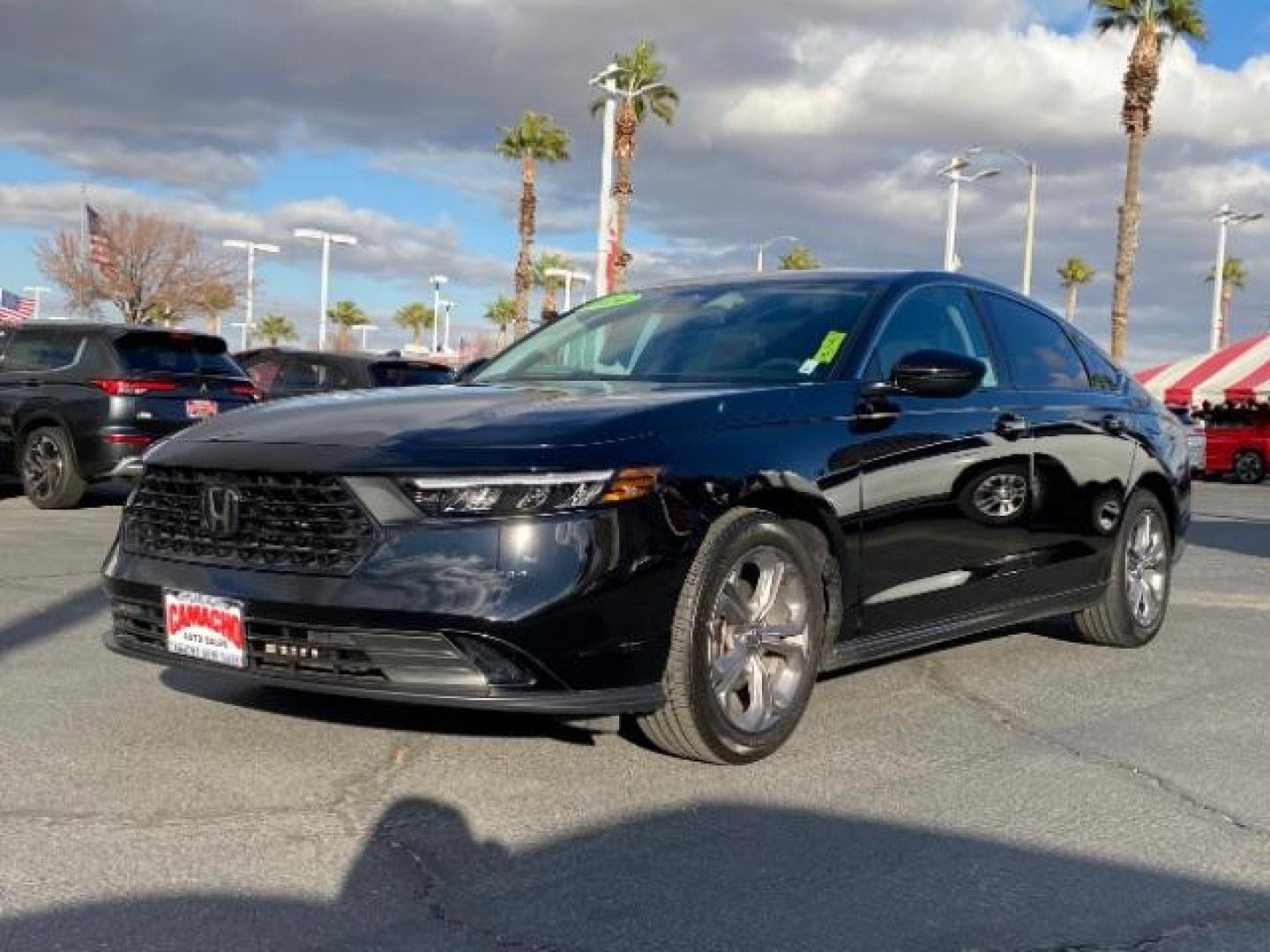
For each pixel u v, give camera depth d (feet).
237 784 12.61
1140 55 106.52
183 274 145.48
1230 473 90.99
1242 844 11.76
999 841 11.69
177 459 13.28
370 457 12.26
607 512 12.12
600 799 12.44
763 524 13.41
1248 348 111.04
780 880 10.67
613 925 9.75
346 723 14.65
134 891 10.07
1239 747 14.88
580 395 14.26
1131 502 20.17
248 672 12.64
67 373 38.27
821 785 13.10
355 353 50.34
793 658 14.01
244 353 51.31
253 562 12.66
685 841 11.46
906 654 19.53
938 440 16.01
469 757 13.55
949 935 9.71
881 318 16.30
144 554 13.64
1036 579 18.16
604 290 93.56
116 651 13.97
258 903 9.93
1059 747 14.71
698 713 12.87
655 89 121.90
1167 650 20.54
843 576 14.64
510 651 11.73
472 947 9.32
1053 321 20.17
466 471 11.99
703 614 12.78
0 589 23.72
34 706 15.29
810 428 14.37
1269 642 21.34
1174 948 9.57
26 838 11.10
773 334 16.29
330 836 11.34
